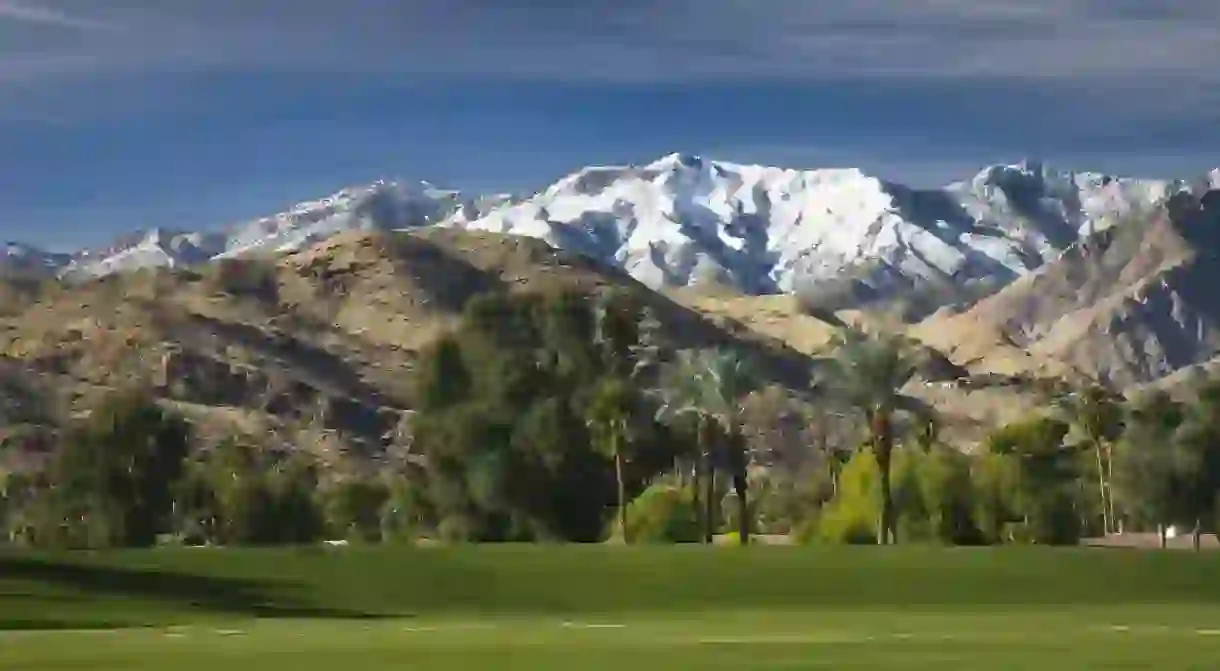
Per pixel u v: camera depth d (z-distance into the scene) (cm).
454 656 5097
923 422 15288
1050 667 4566
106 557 9556
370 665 4788
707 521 13350
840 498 14012
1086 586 9181
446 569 9512
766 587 9181
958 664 4672
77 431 14938
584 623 7188
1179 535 15675
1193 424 14450
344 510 17038
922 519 13762
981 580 9362
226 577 9069
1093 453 17500
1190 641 5559
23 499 17025
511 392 13888
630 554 10156
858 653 5094
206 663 4878
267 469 18588
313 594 8719
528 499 13512
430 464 14000
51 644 5759
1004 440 15725
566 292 14850
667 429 13750
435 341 14400
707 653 5144
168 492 15075
